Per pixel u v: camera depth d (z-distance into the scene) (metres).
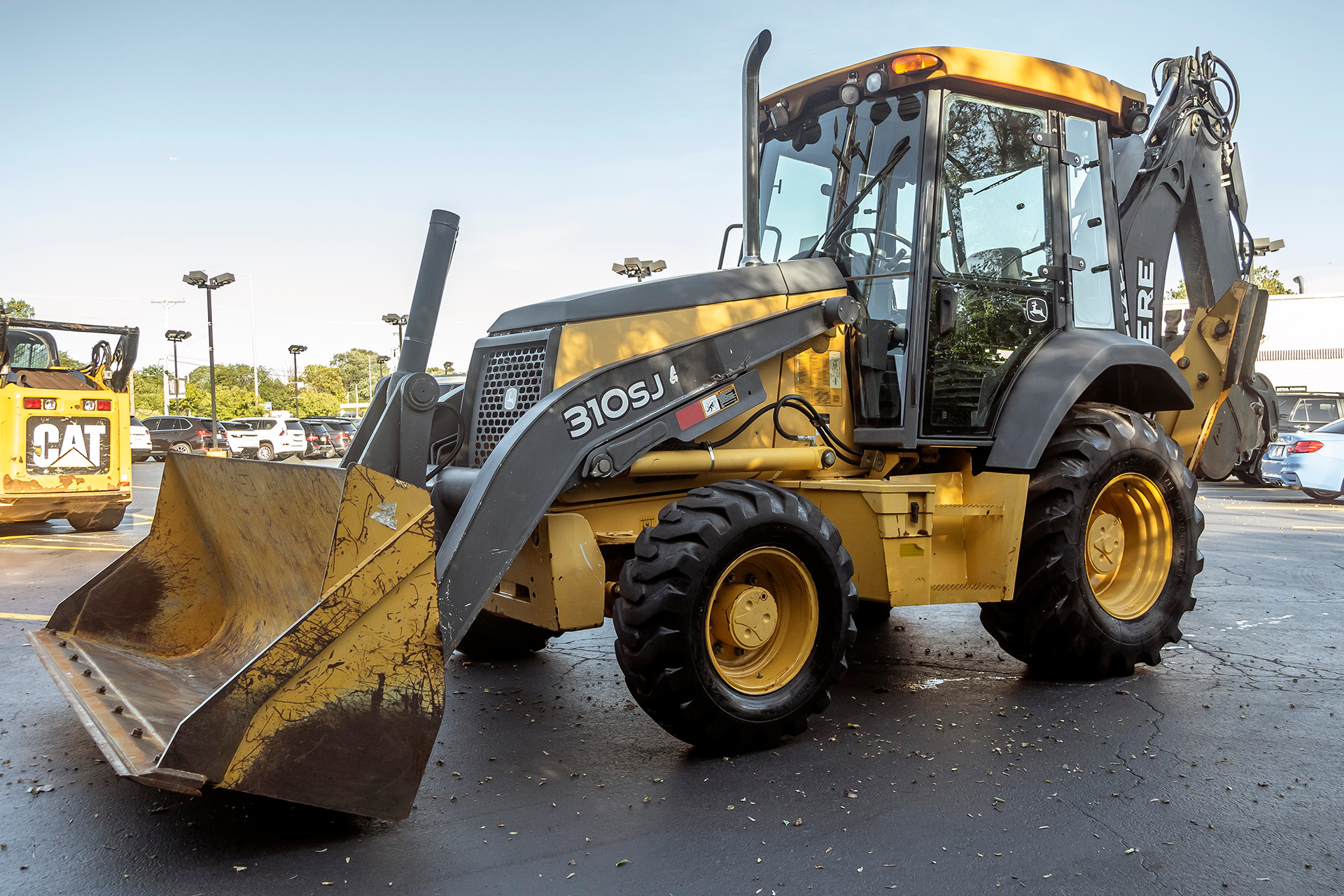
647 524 4.37
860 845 3.02
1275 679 4.96
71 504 11.42
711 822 3.21
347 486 3.03
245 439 36.44
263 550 3.99
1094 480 4.80
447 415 4.86
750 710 3.82
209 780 2.79
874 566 4.38
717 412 4.29
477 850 3.02
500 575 3.67
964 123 4.73
